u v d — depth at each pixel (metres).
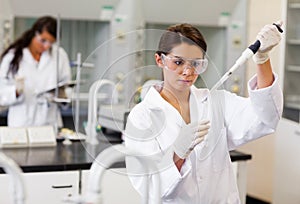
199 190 2.12
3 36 4.91
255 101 2.05
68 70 4.21
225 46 5.76
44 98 3.99
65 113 4.55
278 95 2.04
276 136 4.27
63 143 3.43
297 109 5.11
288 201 4.09
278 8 5.29
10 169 1.46
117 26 5.26
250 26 5.66
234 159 3.16
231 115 2.17
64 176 2.82
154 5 5.36
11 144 3.25
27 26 5.14
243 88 5.60
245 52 1.94
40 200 2.79
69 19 5.18
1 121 4.45
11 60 4.09
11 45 4.16
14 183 1.47
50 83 4.12
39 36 4.10
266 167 5.25
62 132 3.65
